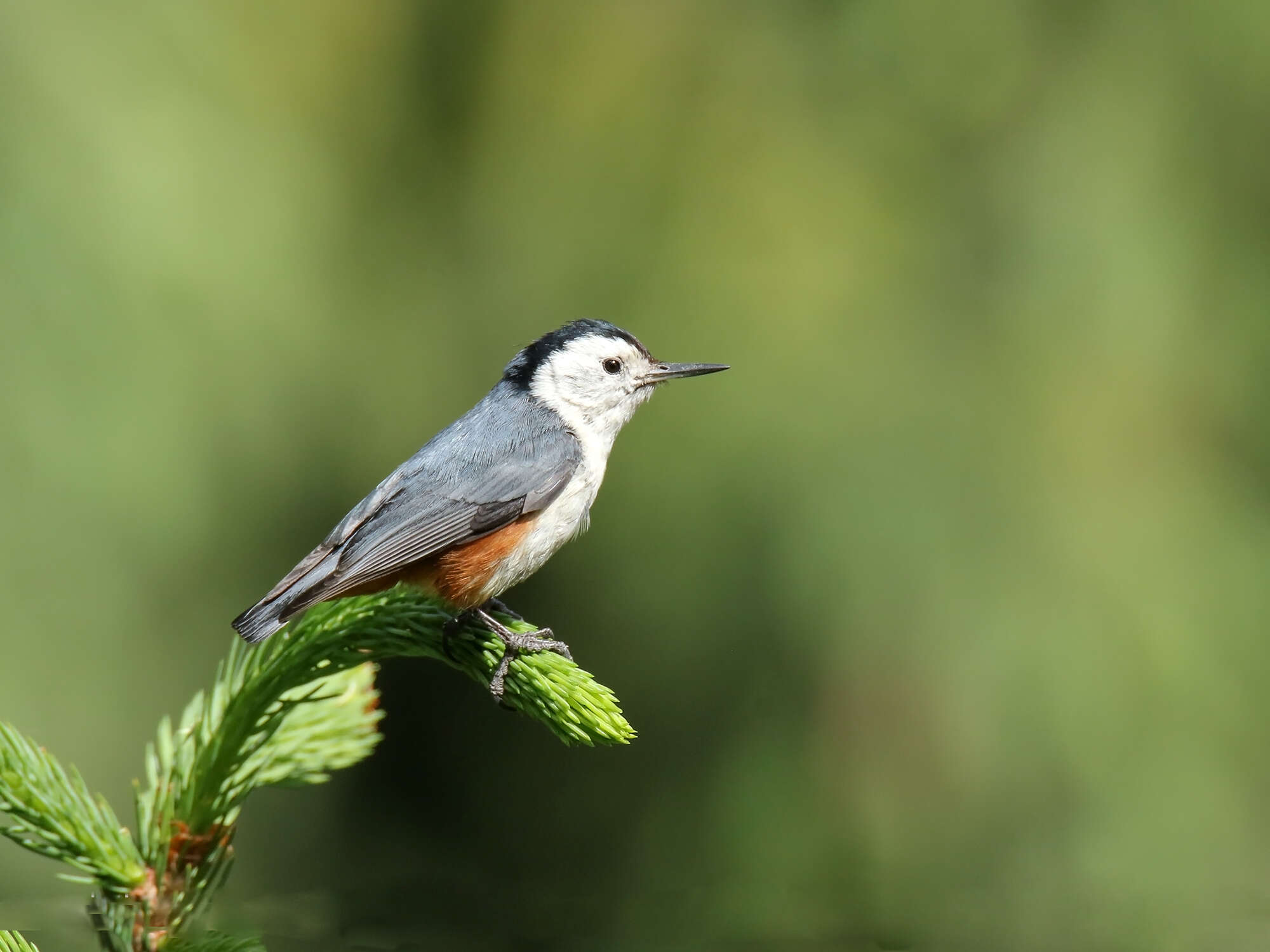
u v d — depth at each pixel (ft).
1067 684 27.99
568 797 33.60
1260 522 28.68
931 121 30.89
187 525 26.78
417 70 33.01
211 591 27.73
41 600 25.77
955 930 24.99
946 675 28.48
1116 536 28.37
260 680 16.52
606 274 30.89
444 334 31.55
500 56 32.81
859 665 28.81
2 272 24.94
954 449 28.94
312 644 16.98
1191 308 29.37
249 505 28.12
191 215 27.02
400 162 32.40
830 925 25.26
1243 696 27.71
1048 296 29.63
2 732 15.40
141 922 15.53
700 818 30.22
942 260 30.14
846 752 29.09
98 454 25.68
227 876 16.14
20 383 25.11
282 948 19.77
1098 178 29.89
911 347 29.45
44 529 25.63
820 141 30.81
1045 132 30.45
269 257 28.30
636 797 31.48
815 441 29.09
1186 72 30.32
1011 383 29.27
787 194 30.30
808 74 31.48
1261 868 26.76
